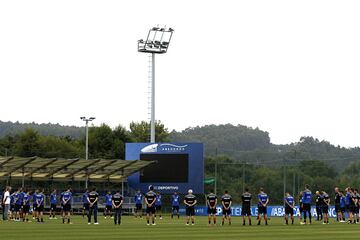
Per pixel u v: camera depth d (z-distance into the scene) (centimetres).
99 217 11131
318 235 5866
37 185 15925
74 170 13300
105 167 13100
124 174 13700
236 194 17812
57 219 9875
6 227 7031
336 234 6034
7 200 9400
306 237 5569
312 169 18562
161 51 16138
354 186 17350
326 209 8869
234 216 13150
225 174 18738
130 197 13450
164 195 13962
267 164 17838
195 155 13750
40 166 12631
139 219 10381
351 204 8950
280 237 5547
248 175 18450
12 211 9538
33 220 9331
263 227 7438
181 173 13750
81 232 6119
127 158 13988
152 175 13800
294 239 5294
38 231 6247
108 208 11050
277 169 17950
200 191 13700
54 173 13188
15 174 13288
